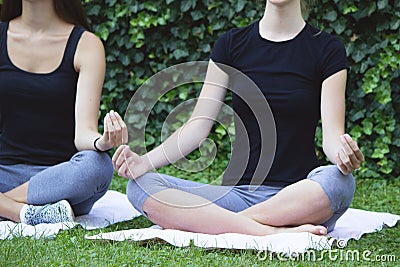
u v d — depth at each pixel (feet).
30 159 30.14
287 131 27.50
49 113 30.01
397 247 26.05
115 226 28.84
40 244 23.94
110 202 32.91
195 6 44.55
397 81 42.55
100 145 28.43
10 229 26.02
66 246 23.70
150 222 30.01
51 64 30.09
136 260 22.22
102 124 46.52
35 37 30.37
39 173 29.37
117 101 46.39
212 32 44.60
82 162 28.84
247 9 43.50
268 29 28.55
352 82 42.78
